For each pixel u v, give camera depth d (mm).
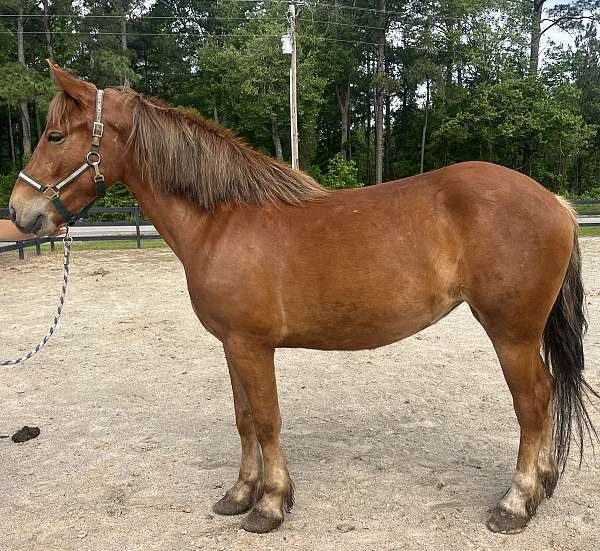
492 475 2891
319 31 30125
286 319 2355
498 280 2250
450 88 29094
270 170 2475
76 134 2385
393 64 32594
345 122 33312
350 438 3396
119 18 28453
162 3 35562
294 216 2381
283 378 4531
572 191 31125
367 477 2910
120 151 2463
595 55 36469
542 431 2463
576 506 2566
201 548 2346
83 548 2361
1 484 2939
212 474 3021
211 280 2348
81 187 2439
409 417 3688
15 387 4445
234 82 28172
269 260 2305
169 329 6145
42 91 23516
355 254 2279
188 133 2455
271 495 2492
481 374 4488
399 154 34938
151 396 4219
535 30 30859
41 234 2445
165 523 2547
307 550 2301
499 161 30719
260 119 28391
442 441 3314
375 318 2328
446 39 28594
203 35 34000
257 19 29438
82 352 5352
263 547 2336
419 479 2873
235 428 3621
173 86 34281
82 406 4043
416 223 2303
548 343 2572
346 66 31047
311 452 3219
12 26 28297
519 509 2408
